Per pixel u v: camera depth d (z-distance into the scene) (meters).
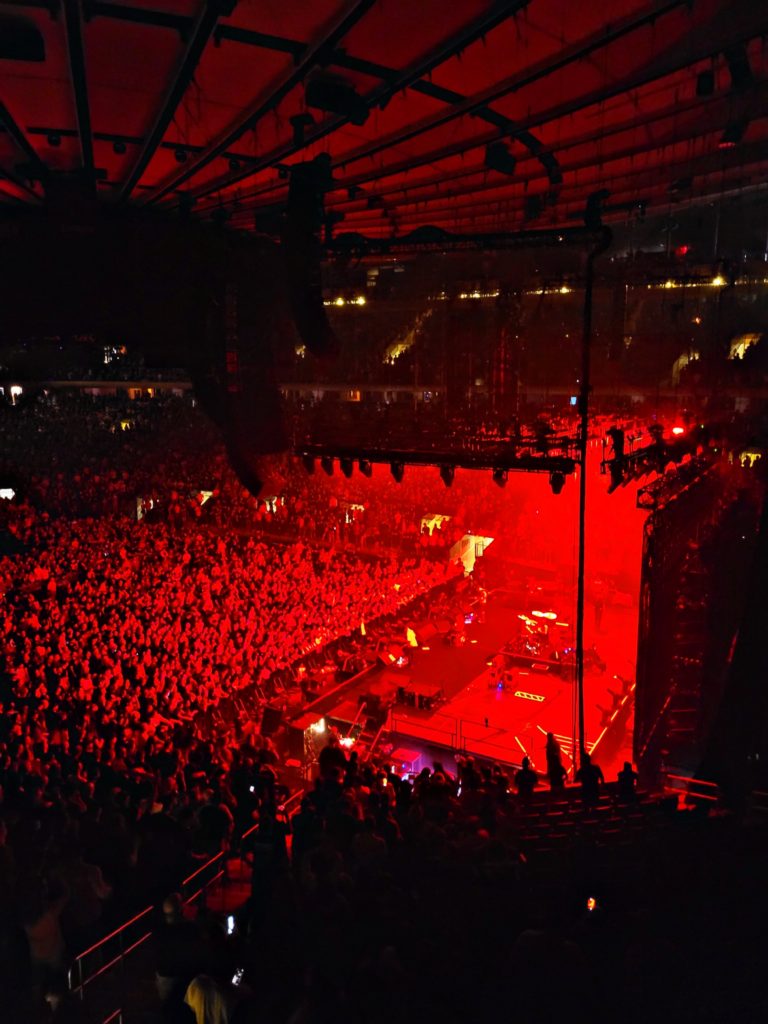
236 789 11.33
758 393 18.25
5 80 8.34
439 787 10.38
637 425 19.83
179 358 13.23
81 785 10.59
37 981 6.28
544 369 22.05
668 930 6.58
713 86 8.52
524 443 15.34
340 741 20.02
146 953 7.17
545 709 22.28
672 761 14.63
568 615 27.81
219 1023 5.58
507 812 10.34
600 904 7.29
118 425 42.31
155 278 12.77
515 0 6.29
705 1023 5.47
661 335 20.73
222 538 32.81
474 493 35.62
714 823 9.23
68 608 23.97
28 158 11.54
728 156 12.13
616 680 23.91
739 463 17.77
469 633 27.56
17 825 8.20
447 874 7.16
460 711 22.20
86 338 12.71
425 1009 5.46
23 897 6.44
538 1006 5.36
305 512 34.81
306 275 11.42
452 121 9.88
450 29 6.96
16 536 31.56
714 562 16.38
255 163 11.49
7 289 12.09
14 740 13.94
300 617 25.50
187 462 39.22
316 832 8.39
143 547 30.31
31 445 39.19
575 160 12.01
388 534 34.00
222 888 8.74
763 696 12.05
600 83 8.61
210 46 7.32
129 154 11.37
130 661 20.62
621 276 17.53
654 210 17.58
